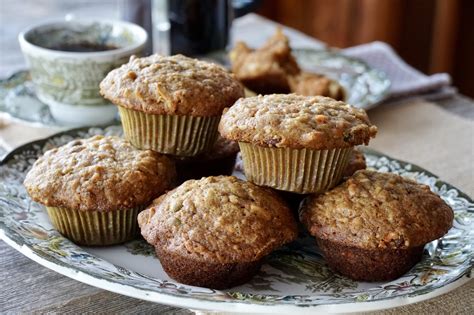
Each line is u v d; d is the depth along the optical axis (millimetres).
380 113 677
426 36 1179
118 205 473
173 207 454
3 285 456
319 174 467
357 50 811
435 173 583
